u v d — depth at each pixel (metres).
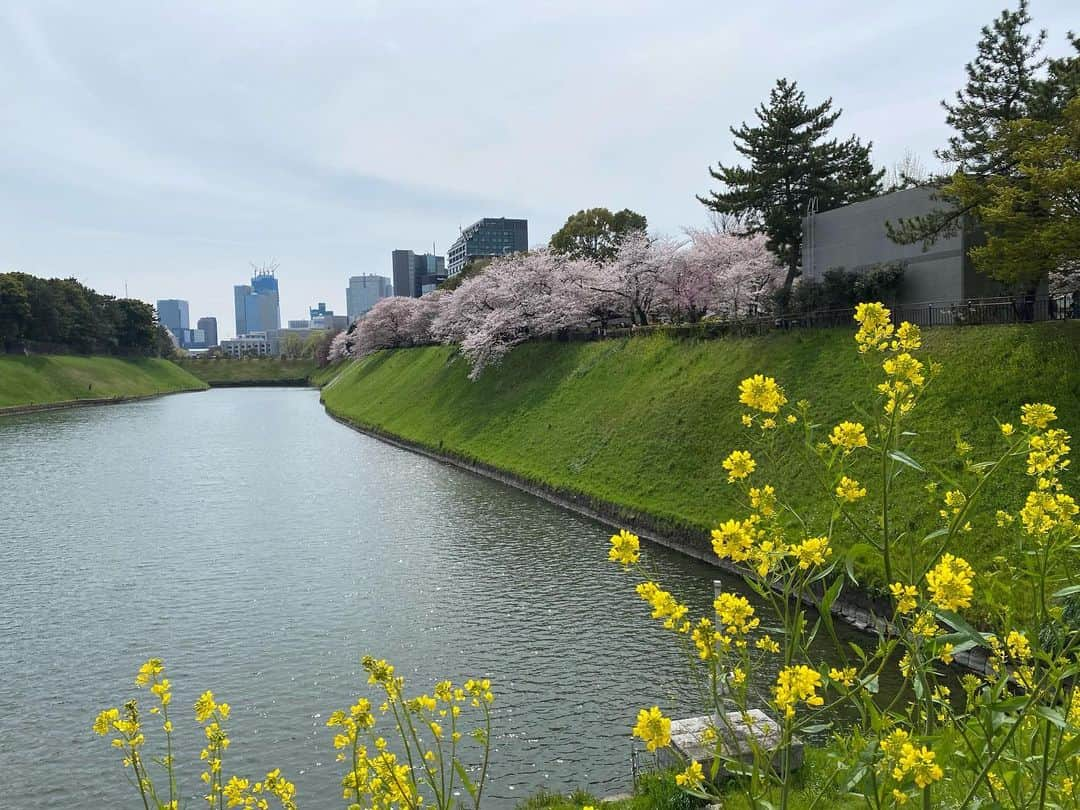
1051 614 3.89
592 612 16.20
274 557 20.98
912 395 3.88
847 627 14.05
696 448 23.45
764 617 14.92
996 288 23.12
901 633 3.66
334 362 124.81
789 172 29.22
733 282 35.66
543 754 10.79
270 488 31.20
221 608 17.00
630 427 27.62
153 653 14.62
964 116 22.06
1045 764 3.18
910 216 25.02
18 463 38.69
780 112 28.97
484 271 56.41
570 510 25.73
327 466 37.06
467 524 24.28
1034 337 17.97
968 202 19.61
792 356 24.22
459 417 42.31
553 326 42.78
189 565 20.30
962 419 17.03
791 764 7.29
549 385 37.94
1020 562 5.00
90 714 12.36
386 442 47.09
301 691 12.95
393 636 15.21
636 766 9.91
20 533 23.86
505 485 30.78
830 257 29.12
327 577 19.11
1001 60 21.55
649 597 3.52
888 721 3.22
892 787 3.11
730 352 27.38
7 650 14.83
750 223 31.25
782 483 18.62
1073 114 16.22
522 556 20.52
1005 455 3.94
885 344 3.98
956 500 4.22
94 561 20.72
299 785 10.21
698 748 7.79
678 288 40.19
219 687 13.16
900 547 14.07
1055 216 17.00
